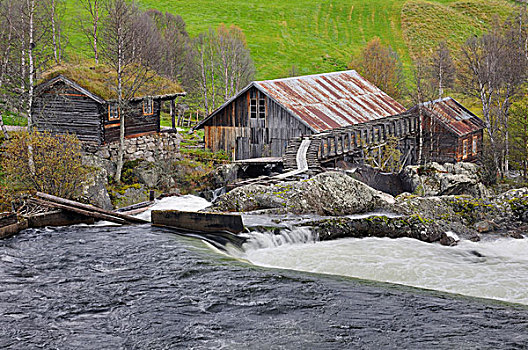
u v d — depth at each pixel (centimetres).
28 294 1145
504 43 5603
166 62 6450
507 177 4156
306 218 1667
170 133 3684
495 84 4719
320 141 3200
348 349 902
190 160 3619
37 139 2328
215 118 3891
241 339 941
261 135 3706
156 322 1010
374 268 1349
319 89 4041
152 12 7869
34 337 962
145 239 1545
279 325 989
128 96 3203
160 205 2627
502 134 4347
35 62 3244
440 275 1304
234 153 3812
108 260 1359
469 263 1391
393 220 1625
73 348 923
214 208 1833
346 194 1791
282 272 1270
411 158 4234
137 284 1194
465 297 1131
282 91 3734
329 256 1437
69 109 3167
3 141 2823
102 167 2980
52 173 2316
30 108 2884
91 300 1112
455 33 9706
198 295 1127
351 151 3459
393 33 9788
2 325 1004
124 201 2767
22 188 2280
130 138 3369
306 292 1139
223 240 1542
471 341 923
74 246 1481
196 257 1368
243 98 3753
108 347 925
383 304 1080
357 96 4225
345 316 1023
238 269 1283
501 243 1562
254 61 8500
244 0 10975
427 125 4269
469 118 4534
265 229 1552
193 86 6794
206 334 960
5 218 1580
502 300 1134
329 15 10512
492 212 1712
